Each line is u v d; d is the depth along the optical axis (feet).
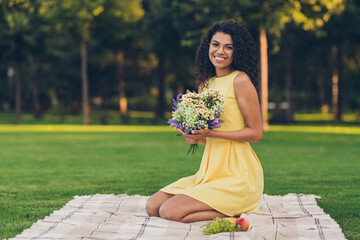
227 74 15.99
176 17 79.97
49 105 164.25
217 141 15.49
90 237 12.89
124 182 24.84
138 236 13.05
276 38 73.61
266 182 24.97
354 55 105.40
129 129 79.05
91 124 95.86
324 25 85.10
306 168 30.99
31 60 122.62
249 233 13.15
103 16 82.58
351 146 48.39
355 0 82.64
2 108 176.65
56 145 48.80
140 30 100.22
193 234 13.28
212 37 15.88
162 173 28.43
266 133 67.51
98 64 126.21
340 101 109.50
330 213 16.78
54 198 20.13
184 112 14.94
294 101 183.32
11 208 17.90
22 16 80.07
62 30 84.99
